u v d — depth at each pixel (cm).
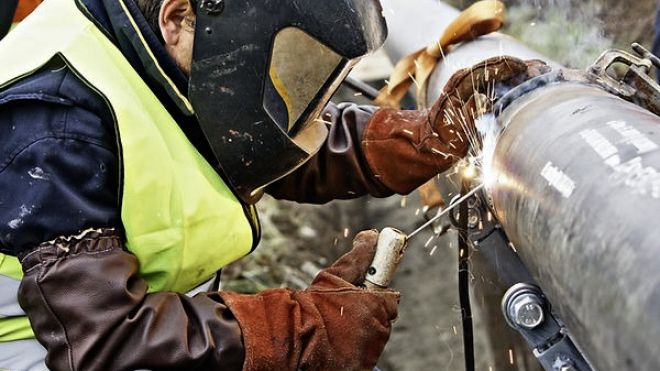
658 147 183
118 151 227
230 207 247
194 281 252
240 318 234
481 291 388
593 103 217
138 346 224
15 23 411
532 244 206
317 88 235
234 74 232
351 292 244
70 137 225
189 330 229
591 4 534
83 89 231
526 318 221
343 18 228
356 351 239
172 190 237
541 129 220
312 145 249
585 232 180
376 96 363
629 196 173
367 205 527
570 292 183
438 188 356
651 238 161
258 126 236
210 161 249
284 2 228
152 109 237
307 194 301
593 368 192
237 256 255
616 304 163
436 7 412
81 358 221
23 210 223
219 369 229
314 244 538
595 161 191
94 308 222
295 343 234
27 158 224
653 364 150
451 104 264
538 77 248
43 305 223
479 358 474
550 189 200
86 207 225
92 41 239
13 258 240
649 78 245
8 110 230
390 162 287
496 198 239
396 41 409
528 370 382
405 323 501
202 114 237
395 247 254
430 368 488
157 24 238
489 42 337
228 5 229
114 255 228
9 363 252
